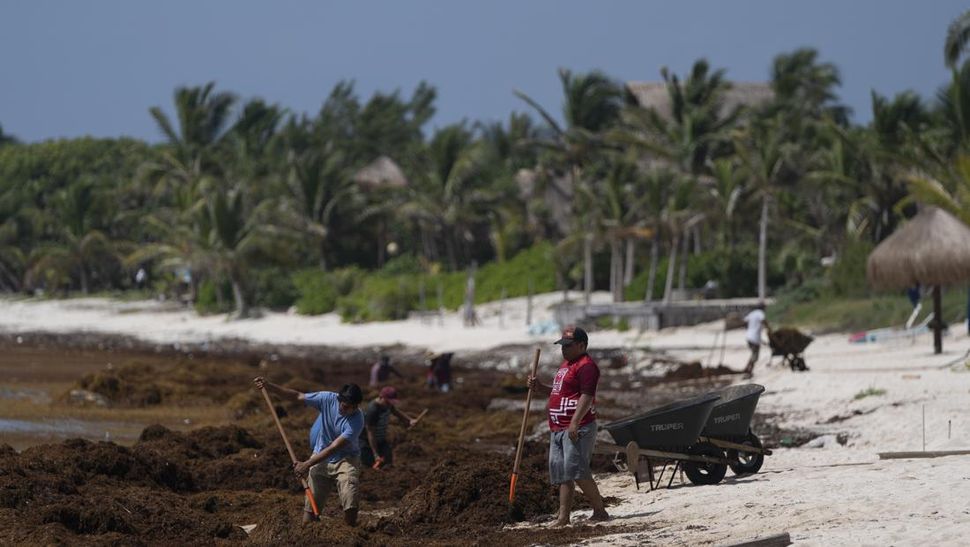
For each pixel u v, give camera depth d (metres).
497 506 18.20
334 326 94.44
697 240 95.12
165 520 17.81
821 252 87.94
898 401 30.89
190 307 116.56
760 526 15.39
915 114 84.62
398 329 86.38
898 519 14.92
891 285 44.56
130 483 21.28
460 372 56.81
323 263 119.50
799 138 90.19
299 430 31.62
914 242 43.91
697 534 15.27
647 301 81.00
